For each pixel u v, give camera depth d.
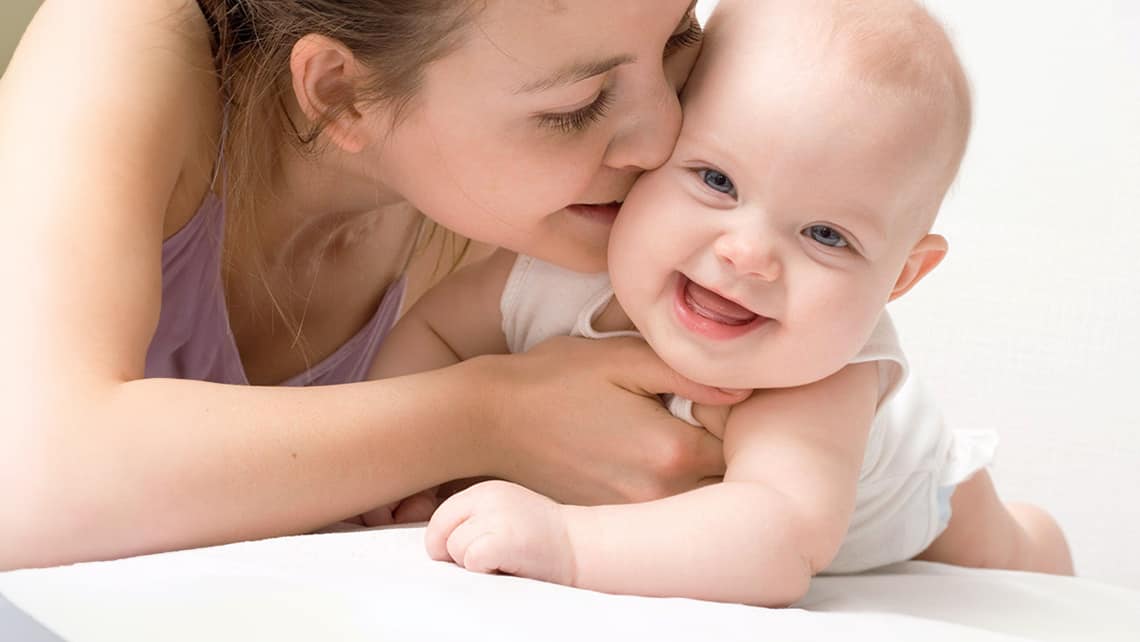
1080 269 2.46
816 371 1.40
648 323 1.43
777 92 1.35
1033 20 2.66
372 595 1.09
